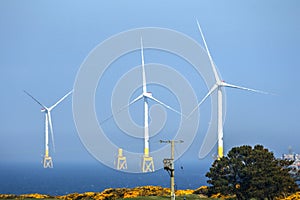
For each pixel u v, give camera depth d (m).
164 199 158.62
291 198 156.38
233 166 163.75
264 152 166.50
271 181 159.00
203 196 170.88
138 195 168.88
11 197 167.38
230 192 163.38
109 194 170.75
